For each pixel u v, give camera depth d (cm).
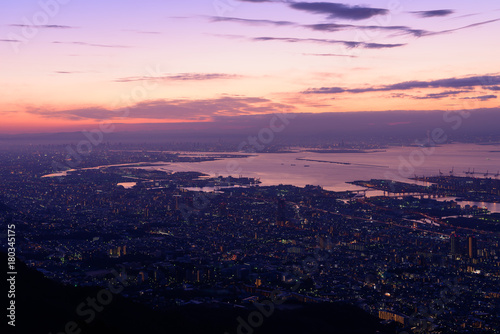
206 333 5941
